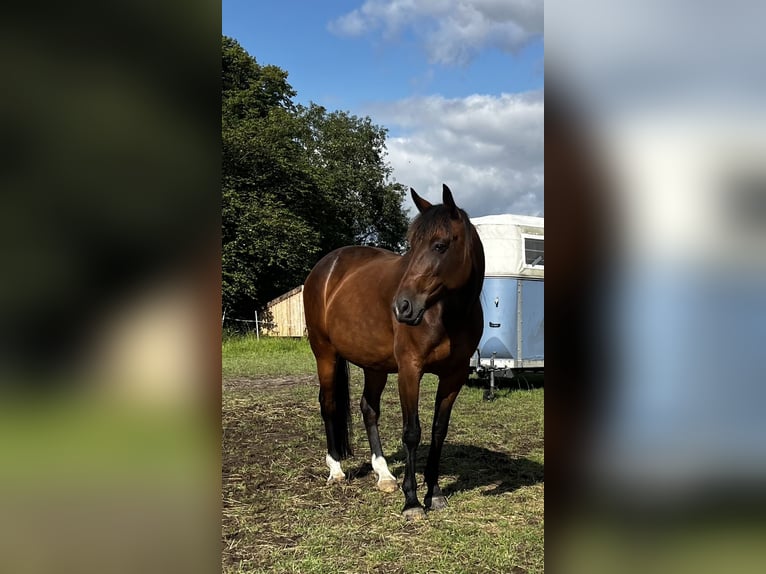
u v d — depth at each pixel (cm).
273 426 624
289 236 2177
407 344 373
